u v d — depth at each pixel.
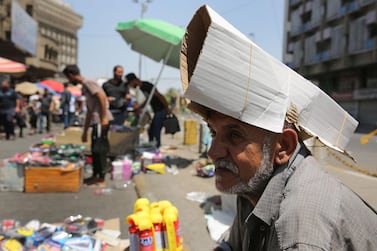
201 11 1.33
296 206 1.21
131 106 9.98
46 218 4.30
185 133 11.37
